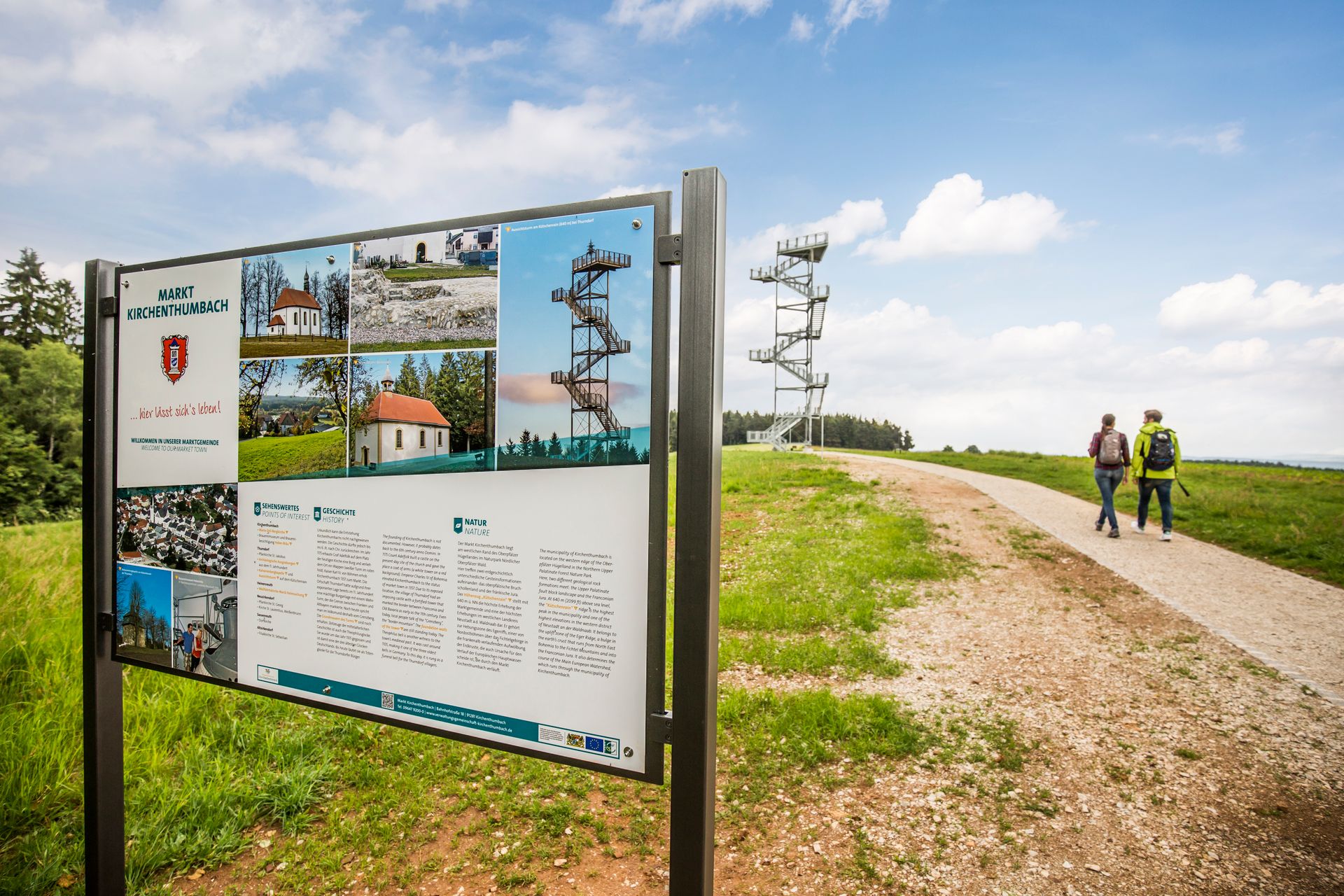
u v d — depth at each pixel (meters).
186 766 3.78
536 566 2.02
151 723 4.08
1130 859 3.21
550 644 2.02
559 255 1.97
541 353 2.00
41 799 3.60
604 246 1.90
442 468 2.17
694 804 1.82
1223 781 3.90
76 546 8.50
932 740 4.36
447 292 2.14
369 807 3.63
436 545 2.19
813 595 7.69
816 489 15.58
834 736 4.38
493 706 2.12
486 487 2.10
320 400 2.41
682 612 1.81
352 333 2.32
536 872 3.14
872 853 3.26
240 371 2.57
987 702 4.97
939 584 8.16
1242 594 7.68
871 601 7.32
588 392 1.93
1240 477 18.00
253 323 2.54
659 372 1.84
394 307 2.24
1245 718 4.69
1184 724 4.62
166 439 2.76
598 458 1.92
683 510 1.80
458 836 3.42
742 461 23.11
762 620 6.83
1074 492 16.11
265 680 2.58
